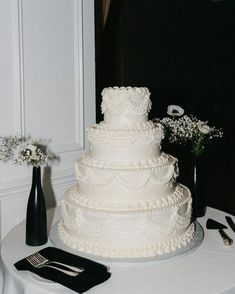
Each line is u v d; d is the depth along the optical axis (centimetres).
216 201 493
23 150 183
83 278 146
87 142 272
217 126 652
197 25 624
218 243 182
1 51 220
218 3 630
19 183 233
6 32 222
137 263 158
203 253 172
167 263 162
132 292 142
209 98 652
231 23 631
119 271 156
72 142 263
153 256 163
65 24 252
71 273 150
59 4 247
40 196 184
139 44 559
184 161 582
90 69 272
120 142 170
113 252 163
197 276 153
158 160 176
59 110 253
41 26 238
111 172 166
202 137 212
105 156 174
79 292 140
